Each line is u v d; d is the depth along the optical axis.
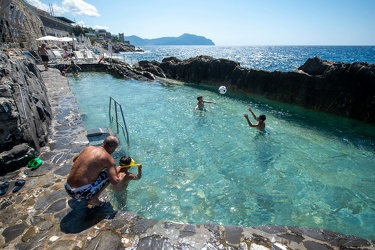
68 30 74.50
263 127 8.17
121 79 19.70
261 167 6.17
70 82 17.50
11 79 5.51
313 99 11.83
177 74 21.39
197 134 8.29
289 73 12.92
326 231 3.34
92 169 3.26
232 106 12.45
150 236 3.11
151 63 24.28
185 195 4.85
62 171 4.66
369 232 4.05
